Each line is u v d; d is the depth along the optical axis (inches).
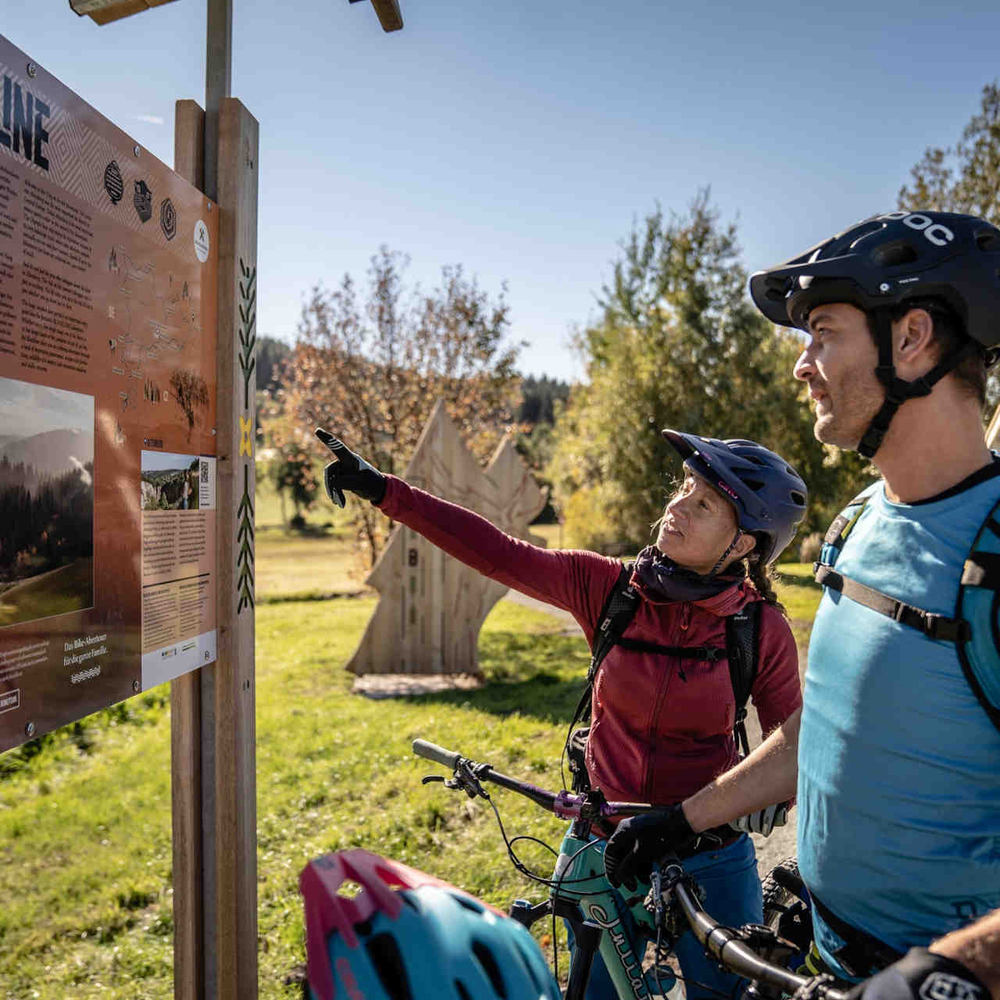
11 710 60.3
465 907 43.3
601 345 914.7
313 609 621.6
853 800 50.7
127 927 154.6
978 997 35.4
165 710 322.3
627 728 82.7
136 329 75.6
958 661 46.3
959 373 49.8
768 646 82.4
